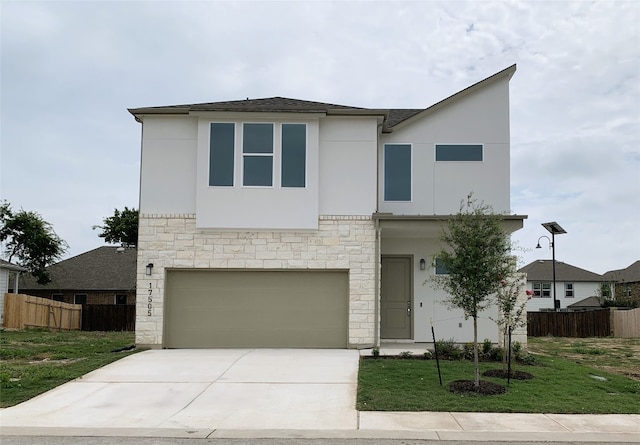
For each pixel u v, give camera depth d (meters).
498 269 10.74
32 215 33.59
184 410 9.57
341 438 7.94
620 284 45.62
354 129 16.27
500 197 17.33
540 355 15.38
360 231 15.90
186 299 15.88
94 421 8.88
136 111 16.02
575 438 7.98
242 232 15.82
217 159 15.83
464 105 17.62
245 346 15.75
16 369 12.45
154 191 16.00
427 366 12.73
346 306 15.84
